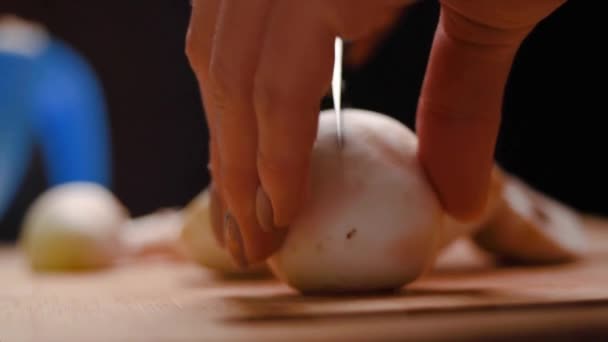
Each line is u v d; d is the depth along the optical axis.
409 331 0.33
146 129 1.30
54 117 1.09
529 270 0.49
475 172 0.39
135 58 1.28
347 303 0.37
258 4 0.34
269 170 0.35
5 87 1.04
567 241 0.52
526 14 0.35
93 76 1.19
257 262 0.39
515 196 0.52
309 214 0.39
